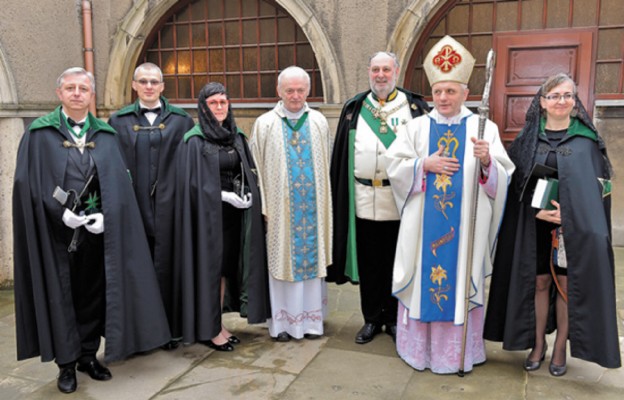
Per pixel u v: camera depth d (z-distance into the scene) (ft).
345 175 10.40
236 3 17.65
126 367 9.72
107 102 17.61
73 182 8.57
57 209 8.39
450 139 9.05
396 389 8.80
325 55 15.69
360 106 10.32
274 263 10.36
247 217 10.37
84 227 8.70
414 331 9.43
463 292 8.93
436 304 9.07
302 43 17.16
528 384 8.85
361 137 10.15
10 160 14.21
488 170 8.64
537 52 15.75
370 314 10.76
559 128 8.60
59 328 8.54
